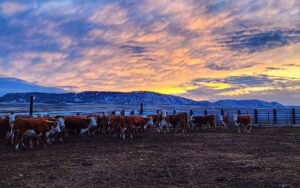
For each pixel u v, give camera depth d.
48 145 17.36
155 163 11.95
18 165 11.79
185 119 26.38
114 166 11.45
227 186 8.77
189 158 12.98
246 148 15.95
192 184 8.99
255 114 35.41
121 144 17.86
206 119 28.98
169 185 8.91
